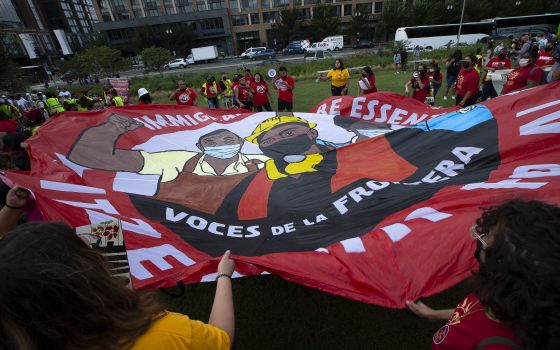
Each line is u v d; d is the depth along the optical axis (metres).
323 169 3.62
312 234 2.51
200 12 52.12
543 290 0.79
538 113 3.07
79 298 0.77
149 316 0.93
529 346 0.87
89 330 0.79
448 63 9.88
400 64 19.09
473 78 6.80
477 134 3.24
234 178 3.70
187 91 8.68
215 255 2.35
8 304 0.73
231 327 1.27
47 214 2.24
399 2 45.19
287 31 51.31
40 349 0.77
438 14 43.66
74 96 19.81
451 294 3.04
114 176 3.51
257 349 2.70
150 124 4.50
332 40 43.19
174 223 2.73
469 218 2.11
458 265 1.88
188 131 4.68
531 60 5.61
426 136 3.54
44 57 55.12
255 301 3.18
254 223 2.81
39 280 0.73
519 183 2.47
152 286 2.03
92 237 1.61
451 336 1.13
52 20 63.56
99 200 2.65
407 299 1.80
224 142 4.59
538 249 0.83
